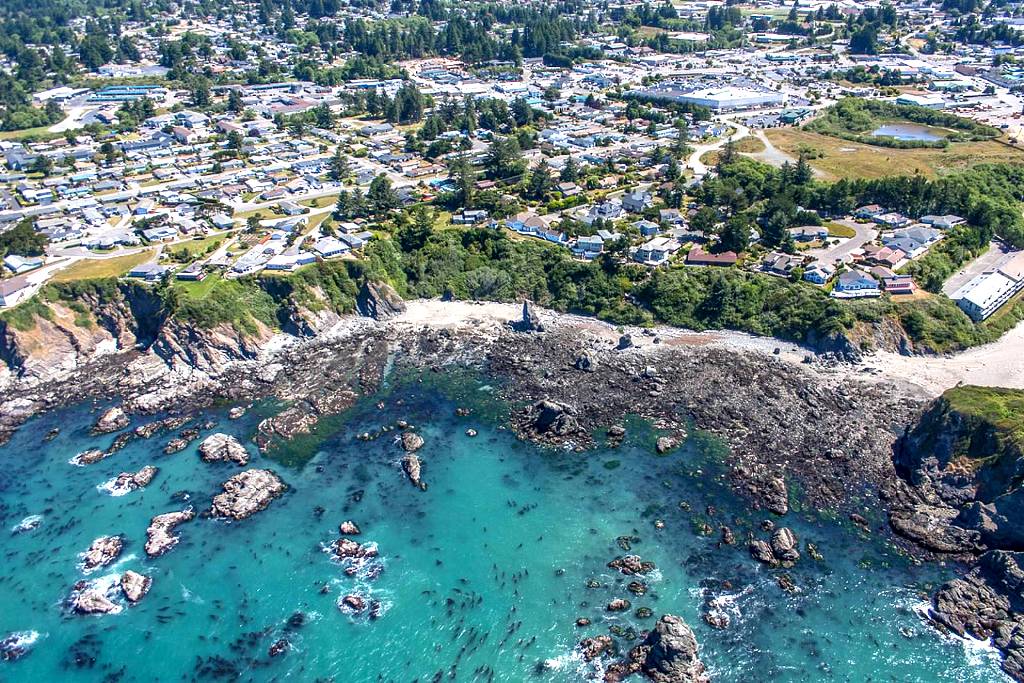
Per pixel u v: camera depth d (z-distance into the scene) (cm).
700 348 16688
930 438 12862
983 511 11375
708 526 12006
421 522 12331
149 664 10094
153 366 16512
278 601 10962
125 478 13275
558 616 10631
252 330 17300
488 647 10225
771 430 13988
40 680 9938
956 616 10319
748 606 10656
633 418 14625
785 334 16888
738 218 19975
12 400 15588
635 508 12456
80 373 16588
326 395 15650
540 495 12850
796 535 11738
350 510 12606
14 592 11156
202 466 13688
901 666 9806
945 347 16188
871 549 11456
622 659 9975
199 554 11756
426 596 11000
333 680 9875
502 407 15200
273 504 12756
